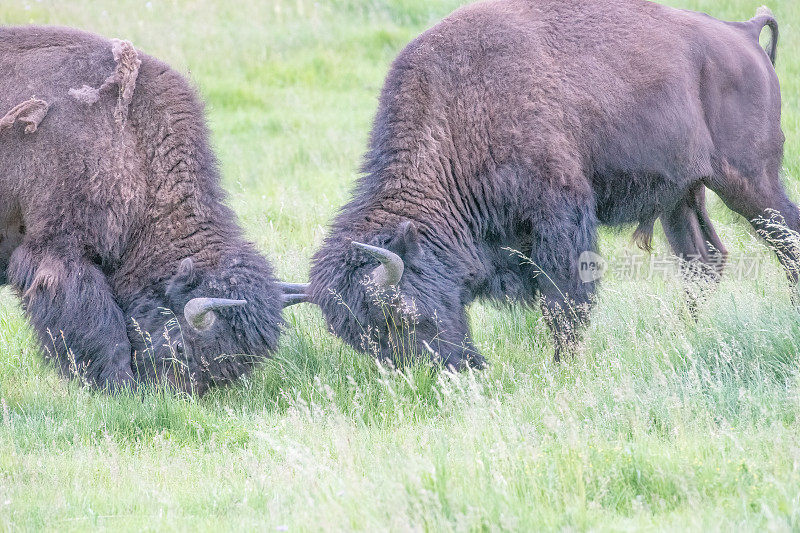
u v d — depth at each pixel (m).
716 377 21.86
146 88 25.36
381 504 14.80
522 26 26.27
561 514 14.50
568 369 24.27
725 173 28.36
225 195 26.16
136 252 24.89
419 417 21.92
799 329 23.72
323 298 23.39
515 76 25.58
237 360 23.03
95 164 24.39
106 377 24.12
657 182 27.53
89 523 15.91
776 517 13.89
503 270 26.67
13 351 27.94
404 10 75.19
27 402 24.52
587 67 26.31
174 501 16.94
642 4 27.89
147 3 74.31
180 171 25.25
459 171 25.53
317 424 21.20
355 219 24.67
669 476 15.67
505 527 13.90
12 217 24.95
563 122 25.84
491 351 26.55
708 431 18.41
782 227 27.67
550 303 26.11
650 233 29.31
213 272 23.75
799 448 16.30
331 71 65.69
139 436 21.66
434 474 15.69
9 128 24.30
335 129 53.84
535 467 16.03
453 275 24.86
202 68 65.12
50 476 18.53
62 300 24.00
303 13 75.31
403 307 22.81
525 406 20.84
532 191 25.52
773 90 29.16
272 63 67.00
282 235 37.19
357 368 25.77
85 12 71.94
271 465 18.56
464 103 25.53
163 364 23.77
